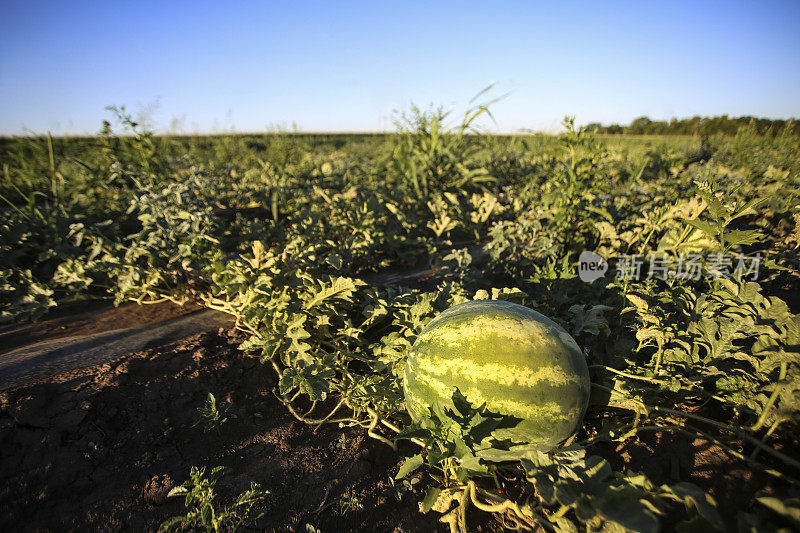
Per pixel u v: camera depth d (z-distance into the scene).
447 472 2.28
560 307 3.62
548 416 2.10
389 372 2.92
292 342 2.86
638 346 2.72
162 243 4.25
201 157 10.55
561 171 5.04
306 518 2.08
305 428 2.68
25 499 2.11
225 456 2.44
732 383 2.22
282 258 3.61
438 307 3.11
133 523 2.03
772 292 3.72
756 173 6.62
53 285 4.00
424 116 7.06
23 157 7.32
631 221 4.92
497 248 4.46
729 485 2.03
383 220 5.52
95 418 2.52
